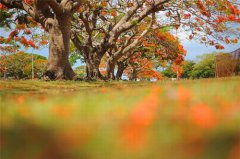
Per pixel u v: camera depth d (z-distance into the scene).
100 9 28.05
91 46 28.72
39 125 2.78
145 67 55.47
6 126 2.85
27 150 1.98
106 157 1.77
